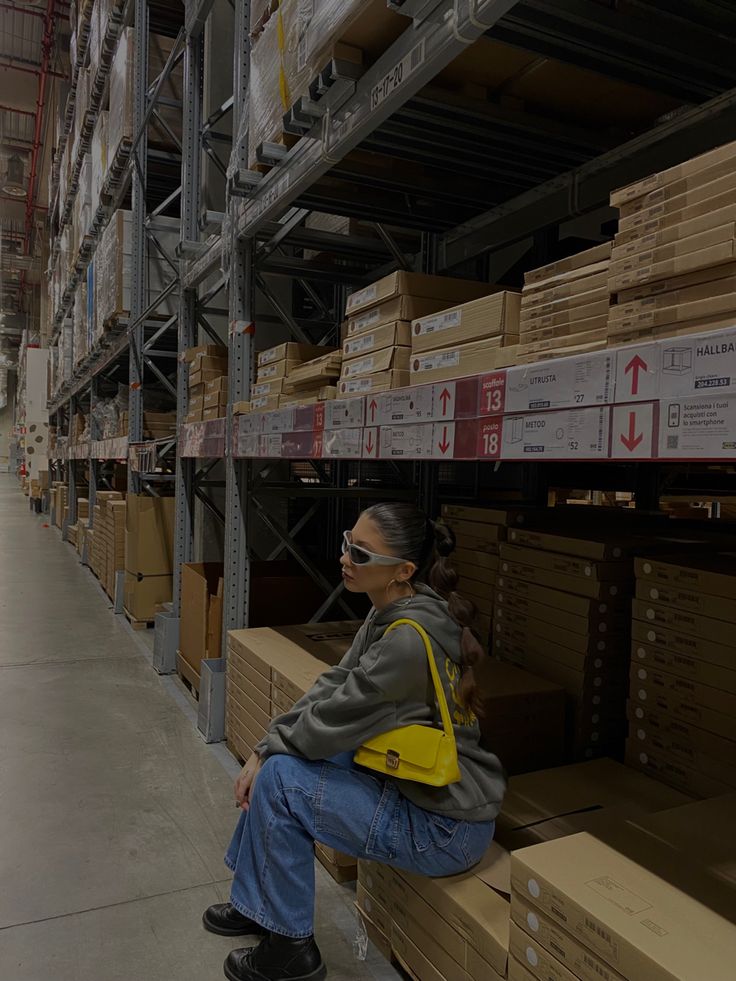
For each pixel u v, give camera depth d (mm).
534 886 1293
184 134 4461
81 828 2578
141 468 5645
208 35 4680
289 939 1745
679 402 1077
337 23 1871
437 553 1739
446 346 1841
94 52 7613
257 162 2748
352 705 1598
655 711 1979
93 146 8055
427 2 1601
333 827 1643
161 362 7512
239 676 3094
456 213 3273
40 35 14586
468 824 1597
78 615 6094
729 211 1043
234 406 3324
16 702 3891
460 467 4949
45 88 16016
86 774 3020
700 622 1832
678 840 1425
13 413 38875
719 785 1768
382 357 2090
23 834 2527
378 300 2145
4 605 6387
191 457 4262
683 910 1179
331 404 2338
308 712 1691
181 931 2021
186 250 4172
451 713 1610
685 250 1115
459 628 1633
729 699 1751
